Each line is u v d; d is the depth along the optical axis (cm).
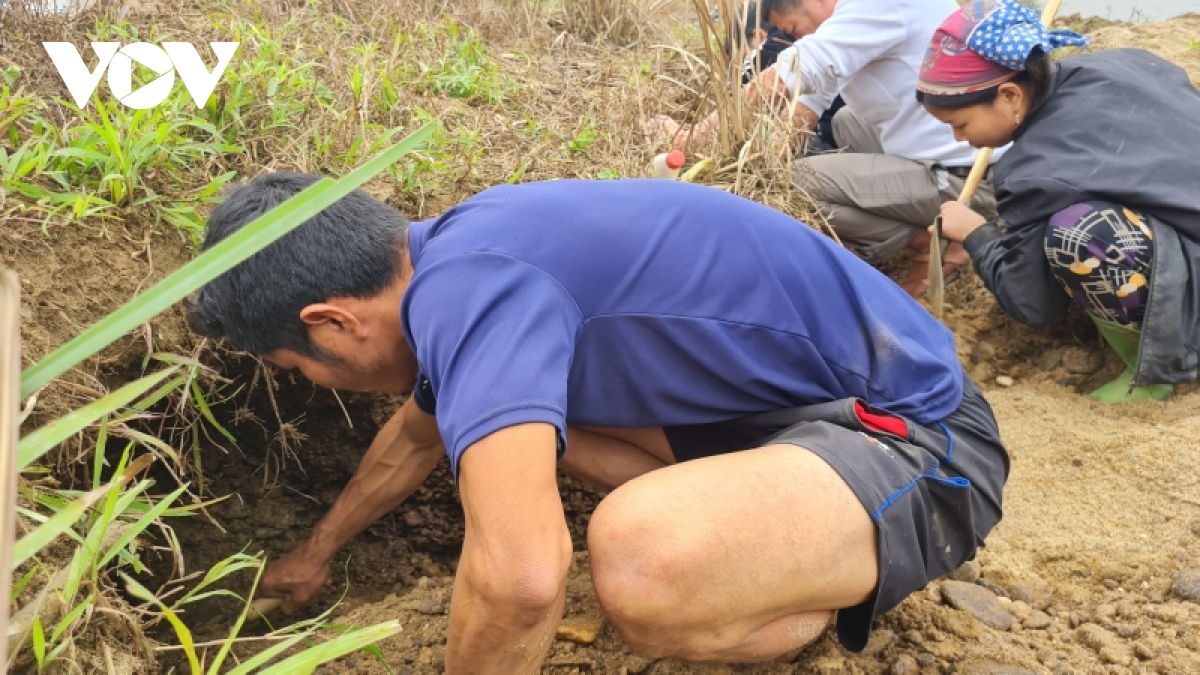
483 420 121
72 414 84
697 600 138
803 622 155
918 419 161
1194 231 239
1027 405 268
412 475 202
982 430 169
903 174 298
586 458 186
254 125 248
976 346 299
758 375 154
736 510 139
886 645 177
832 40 294
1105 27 506
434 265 133
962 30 246
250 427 235
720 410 158
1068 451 244
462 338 127
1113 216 238
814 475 144
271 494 243
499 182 266
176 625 128
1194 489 221
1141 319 246
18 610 141
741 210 157
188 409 208
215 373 202
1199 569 199
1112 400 261
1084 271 242
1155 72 263
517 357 125
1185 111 249
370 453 201
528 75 362
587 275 141
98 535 130
